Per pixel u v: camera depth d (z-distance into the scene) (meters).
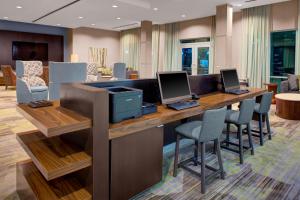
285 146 3.85
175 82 2.89
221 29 7.31
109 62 13.50
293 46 7.51
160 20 9.88
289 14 7.27
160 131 2.42
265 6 7.62
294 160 3.30
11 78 9.62
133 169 2.19
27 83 5.75
